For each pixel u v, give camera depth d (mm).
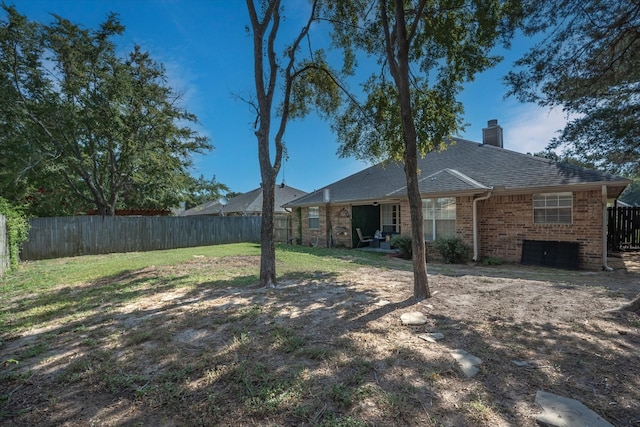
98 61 15984
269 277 6230
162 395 2504
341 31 7473
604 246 8562
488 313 4387
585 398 2365
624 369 2789
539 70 6570
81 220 14453
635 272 8242
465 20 6098
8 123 14711
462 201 10695
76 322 4398
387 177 15648
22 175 15305
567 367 2830
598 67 6762
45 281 7547
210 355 3189
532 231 9797
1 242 8562
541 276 7504
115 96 15906
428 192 11047
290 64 6980
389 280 6898
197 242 17703
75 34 15133
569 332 3643
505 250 10312
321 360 3021
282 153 6719
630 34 6230
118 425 2172
